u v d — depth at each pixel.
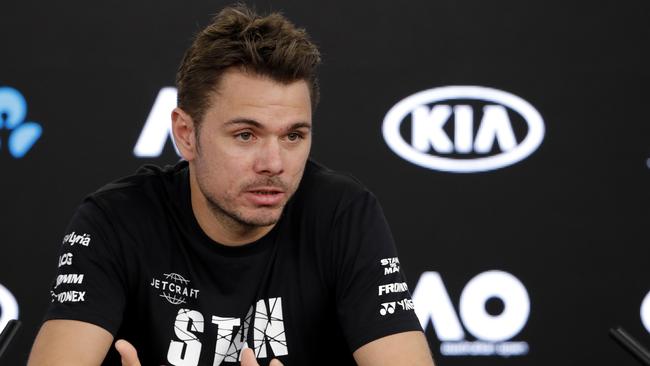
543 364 10.32
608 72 10.46
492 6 10.53
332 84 10.52
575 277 10.36
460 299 10.37
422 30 10.54
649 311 10.34
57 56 10.45
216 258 6.07
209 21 10.51
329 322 6.20
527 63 10.48
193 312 6.10
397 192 10.46
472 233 10.42
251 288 6.11
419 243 10.42
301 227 6.20
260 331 6.09
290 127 5.46
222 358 6.10
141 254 6.11
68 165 10.41
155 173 6.51
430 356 5.77
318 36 10.55
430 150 10.47
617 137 10.43
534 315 10.34
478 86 10.49
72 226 6.18
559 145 10.45
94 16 10.47
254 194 5.56
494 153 10.45
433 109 10.49
